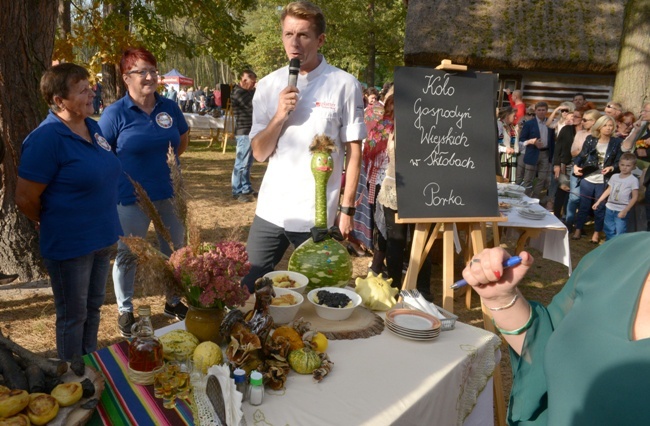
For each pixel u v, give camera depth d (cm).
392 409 140
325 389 148
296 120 243
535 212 405
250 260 260
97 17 772
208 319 163
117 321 357
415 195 283
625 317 89
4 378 133
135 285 418
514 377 118
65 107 229
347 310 192
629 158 563
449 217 284
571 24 1129
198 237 160
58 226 233
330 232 218
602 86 1149
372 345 178
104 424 130
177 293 161
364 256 537
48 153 223
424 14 1152
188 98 2408
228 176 944
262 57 2864
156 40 834
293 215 246
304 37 227
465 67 293
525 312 117
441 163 288
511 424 119
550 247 416
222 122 1345
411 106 288
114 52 755
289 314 184
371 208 498
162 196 315
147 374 146
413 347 178
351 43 1978
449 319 194
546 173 779
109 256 259
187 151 1245
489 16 1145
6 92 370
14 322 350
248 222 639
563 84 1153
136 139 302
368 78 2062
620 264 99
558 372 94
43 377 136
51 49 392
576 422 87
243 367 148
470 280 118
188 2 816
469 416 188
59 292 243
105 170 243
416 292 221
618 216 570
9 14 354
